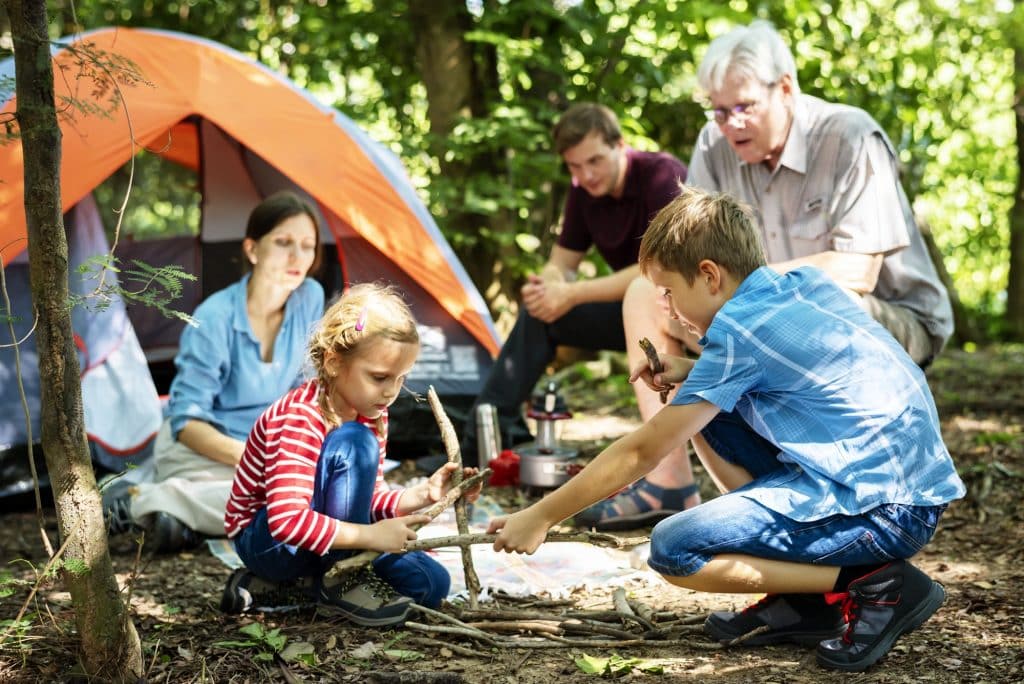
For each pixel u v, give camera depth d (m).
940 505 2.20
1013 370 6.96
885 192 3.25
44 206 1.91
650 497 3.36
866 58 7.58
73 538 1.99
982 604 2.52
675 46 6.95
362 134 4.84
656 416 2.16
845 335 2.18
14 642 2.24
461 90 6.75
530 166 6.93
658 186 3.81
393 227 4.51
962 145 11.86
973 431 4.78
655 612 2.54
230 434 3.49
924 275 3.48
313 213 3.59
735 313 2.18
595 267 6.90
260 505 2.51
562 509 2.20
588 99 7.00
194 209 7.15
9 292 3.84
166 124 4.05
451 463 2.50
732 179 3.59
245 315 3.54
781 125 3.29
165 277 2.10
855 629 2.17
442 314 4.62
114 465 3.86
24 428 3.81
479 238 6.89
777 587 2.20
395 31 7.19
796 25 7.09
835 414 2.16
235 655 2.24
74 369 1.98
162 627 2.43
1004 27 8.38
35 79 1.89
